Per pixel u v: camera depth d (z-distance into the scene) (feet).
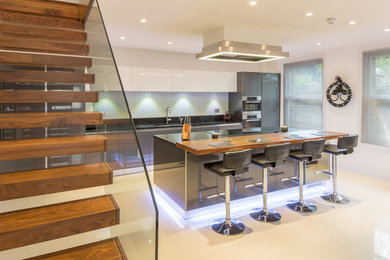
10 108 10.12
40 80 8.89
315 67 20.67
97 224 6.21
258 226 10.83
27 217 5.89
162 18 12.09
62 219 5.82
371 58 17.06
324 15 11.73
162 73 19.76
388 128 16.52
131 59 19.49
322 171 14.26
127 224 6.02
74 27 12.50
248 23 12.88
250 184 12.75
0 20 11.08
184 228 10.75
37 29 10.70
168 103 21.52
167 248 9.33
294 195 14.05
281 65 23.65
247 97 22.58
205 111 23.18
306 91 21.53
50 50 10.14
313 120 21.06
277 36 14.67
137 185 5.35
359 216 11.68
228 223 10.61
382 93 16.66
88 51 10.80
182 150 11.35
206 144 11.18
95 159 10.49
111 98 7.51
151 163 19.01
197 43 17.54
